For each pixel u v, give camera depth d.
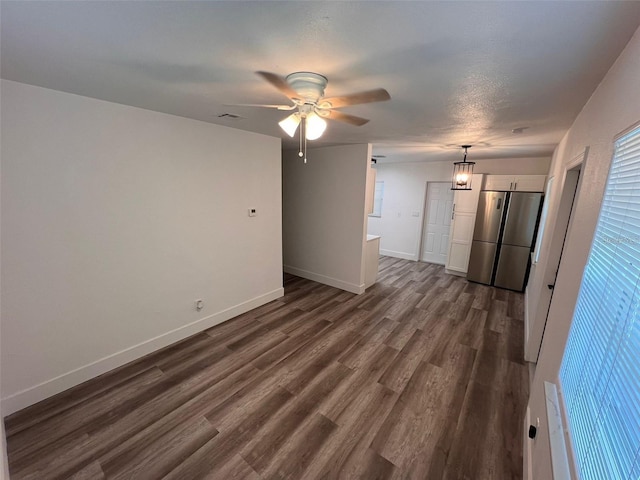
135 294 2.47
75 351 2.16
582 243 1.28
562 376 1.21
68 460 1.61
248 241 3.44
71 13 0.96
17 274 1.86
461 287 4.68
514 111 2.04
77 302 2.14
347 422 1.91
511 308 3.84
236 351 2.71
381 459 1.66
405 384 2.30
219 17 0.98
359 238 4.15
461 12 0.91
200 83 1.67
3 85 1.68
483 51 1.18
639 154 0.77
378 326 3.27
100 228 2.19
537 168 4.88
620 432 0.61
